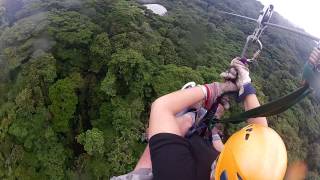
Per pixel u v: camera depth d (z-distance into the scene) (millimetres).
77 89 39344
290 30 3062
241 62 3080
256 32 3189
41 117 35156
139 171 2709
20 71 38812
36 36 41438
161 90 40188
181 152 2348
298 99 2152
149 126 2527
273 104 2311
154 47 43562
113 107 38469
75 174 35500
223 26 61281
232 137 2379
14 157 34000
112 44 42156
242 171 2154
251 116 2527
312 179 52344
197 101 2805
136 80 39469
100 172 35062
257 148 2209
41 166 34625
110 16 46438
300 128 54906
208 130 2912
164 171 2287
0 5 55469
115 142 36375
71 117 36344
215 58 50562
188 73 42219
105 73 41438
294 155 48938
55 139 35500
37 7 50469
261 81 50938
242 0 72938
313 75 2018
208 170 2500
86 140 34625
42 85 36938
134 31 44938
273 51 56594
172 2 65125
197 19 56469
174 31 51188
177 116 2871
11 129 34250
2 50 42312
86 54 42000
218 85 2945
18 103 34875
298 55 61906
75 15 45594
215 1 69188
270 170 2129
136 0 60938
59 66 40375
